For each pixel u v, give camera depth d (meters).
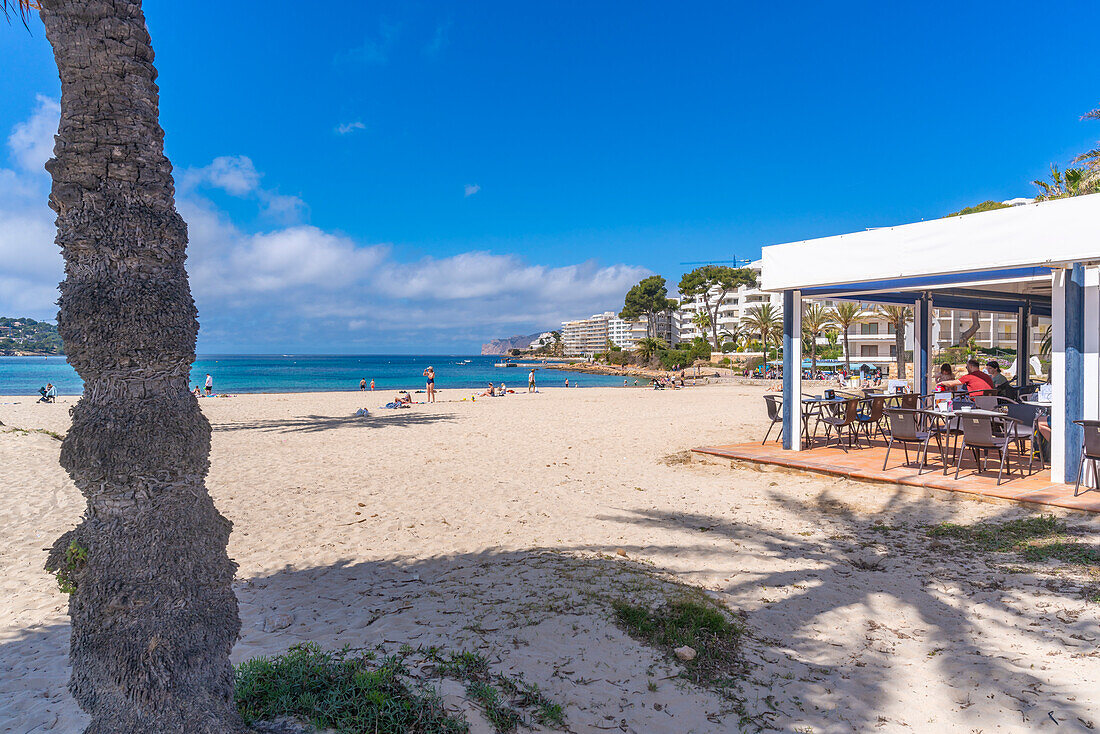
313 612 4.05
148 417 1.98
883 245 7.94
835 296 10.60
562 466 9.80
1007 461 8.16
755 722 2.80
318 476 9.03
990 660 3.29
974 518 5.93
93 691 1.99
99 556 1.97
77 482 2.00
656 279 116.62
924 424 8.27
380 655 3.28
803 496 7.20
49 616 4.10
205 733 2.06
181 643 2.03
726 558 5.08
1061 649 3.37
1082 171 25.20
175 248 2.11
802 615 3.96
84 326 1.94
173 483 2.05
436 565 5.01
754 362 64.62
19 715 2.83
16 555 5.43
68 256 2.03
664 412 19.92
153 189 2.06
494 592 4.29
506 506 7.09
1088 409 6.56
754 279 89.31
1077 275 6.52
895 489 7.18
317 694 2.76
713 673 3.21
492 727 2.62
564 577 4.55
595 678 3.12
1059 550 4.85
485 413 20.25
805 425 10.16
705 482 8.27
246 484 8.45
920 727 2.75
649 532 5.89
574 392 35.88
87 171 1.97
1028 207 6.59
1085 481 6.57
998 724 2.73
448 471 9.41
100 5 1.97
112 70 1.99
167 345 2.02
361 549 5.52
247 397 30.73
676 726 2.75
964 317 46.66
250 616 4.01
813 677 3.19
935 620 3.83
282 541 5.79
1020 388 10.58
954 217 7.21
